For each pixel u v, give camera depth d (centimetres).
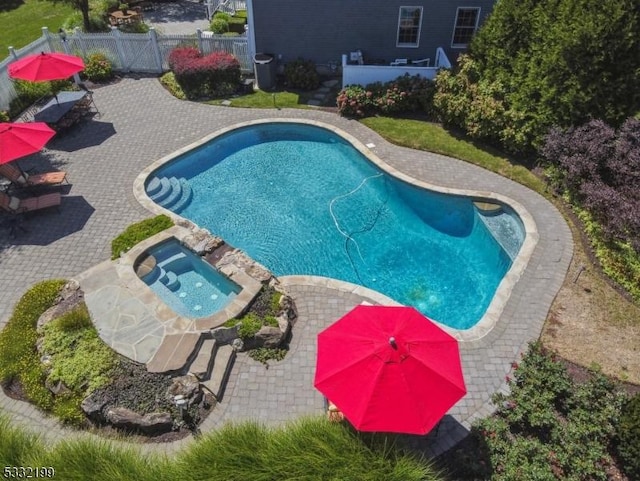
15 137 1582
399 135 2092
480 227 1711
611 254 1494
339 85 2484
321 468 924
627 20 1608
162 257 1516
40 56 2039
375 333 981
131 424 1073
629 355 1249
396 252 1642
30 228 1620
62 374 1142
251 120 2200
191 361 1186
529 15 1911
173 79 2489
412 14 2359
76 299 1334
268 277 1404
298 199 1842
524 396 1103
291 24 2408
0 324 1314
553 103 1817
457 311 1454
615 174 1653
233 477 920
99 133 2108
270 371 1214
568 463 999
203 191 1875
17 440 990
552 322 1334
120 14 2977
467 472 1006
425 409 895
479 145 2022
